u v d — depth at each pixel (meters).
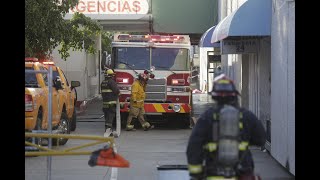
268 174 22.31
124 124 40.62
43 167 24.17
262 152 28.20
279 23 23.31
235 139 10.29
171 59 38.75
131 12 53.16
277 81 23.94
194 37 62.06
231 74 45.25
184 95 38.78
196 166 10.55
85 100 57.41
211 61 57.69
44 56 36.81
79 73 56.12
